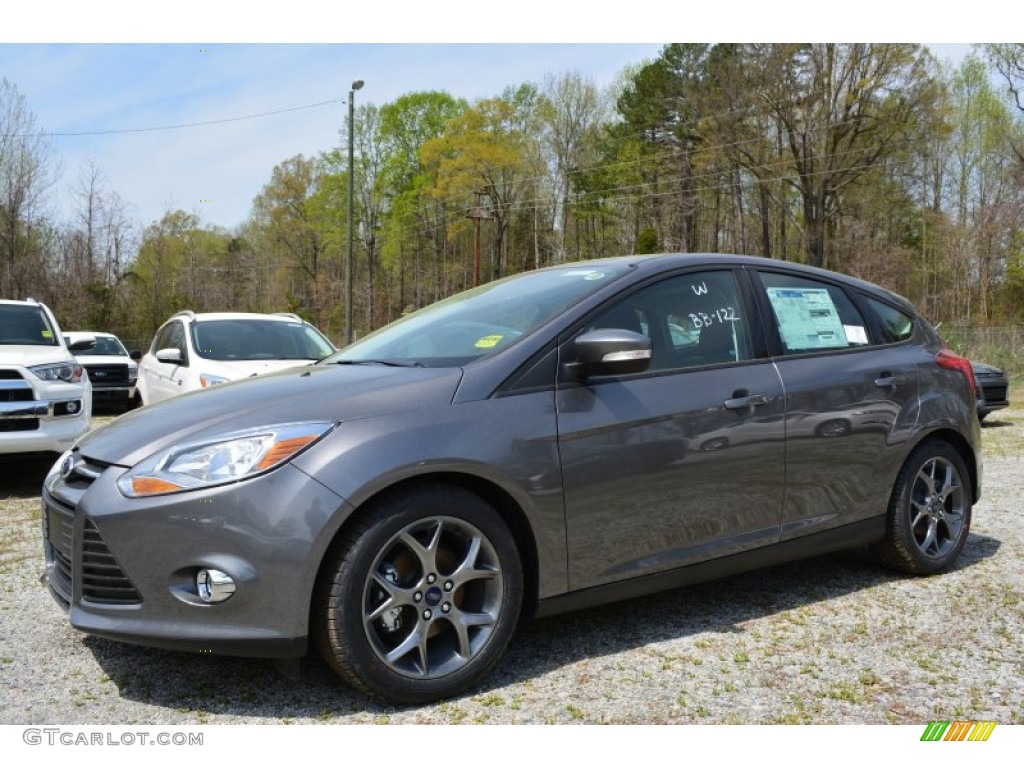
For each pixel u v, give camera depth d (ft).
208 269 203.41
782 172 133.69
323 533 8.63
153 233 170.30
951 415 14.05
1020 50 102.58
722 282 12.37
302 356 28.50
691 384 11.28
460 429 9.47
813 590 13.39
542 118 191.72
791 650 10.89
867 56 122.01
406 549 9.23
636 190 172.86
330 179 207.21
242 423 9.21
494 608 9.61
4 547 16.56
